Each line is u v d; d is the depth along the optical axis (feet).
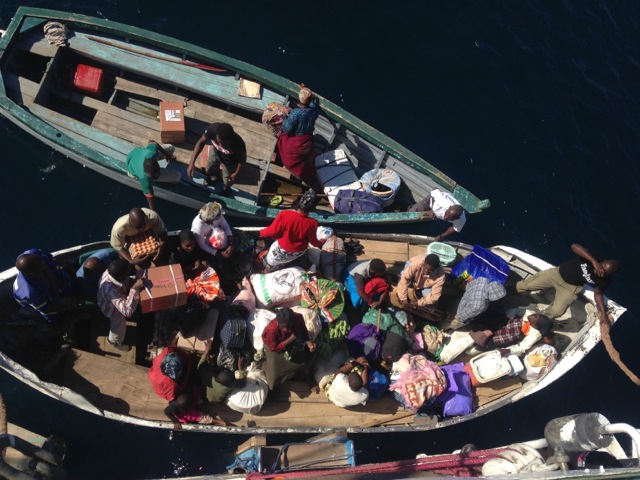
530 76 45.60
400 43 44.83
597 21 49.55
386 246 33.99
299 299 29.96
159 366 26.84
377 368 30.55
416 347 31.30
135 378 28.58
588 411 35.78
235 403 28.04
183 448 31.09
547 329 31.12
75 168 36.27
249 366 29.07
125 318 28.27
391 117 42.16
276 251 29.66
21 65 35.94
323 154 37.09
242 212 33.91
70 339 29.22
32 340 28.63
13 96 34.22
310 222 28.50
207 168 33.60
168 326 29.12
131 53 36.55
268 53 42.73
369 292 29.81
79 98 35.68
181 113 34.65
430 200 35.63
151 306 27.07
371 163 37.76
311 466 29.07
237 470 29.48
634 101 46.80
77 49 35.73
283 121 33.50
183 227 36.11
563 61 46.93
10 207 34.94
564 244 40.34
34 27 35.29
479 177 41.22
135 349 29.50
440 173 36.91
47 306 26.68
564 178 42.37
